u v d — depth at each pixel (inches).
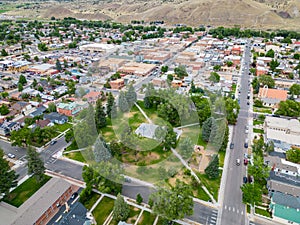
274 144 2475.4
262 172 2017.7
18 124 2920.8
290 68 4901.6
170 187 1699.1
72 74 4697.3
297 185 1955.0
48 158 2383.1
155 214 1699.1
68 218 1620.3
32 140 2667.3
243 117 3159.5
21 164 2333.9
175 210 1579.7
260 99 3540.8
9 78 4581.7
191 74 3932.1
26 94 3727.9
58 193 1857.8
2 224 1617.9
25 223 1609.3
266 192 1956.2
